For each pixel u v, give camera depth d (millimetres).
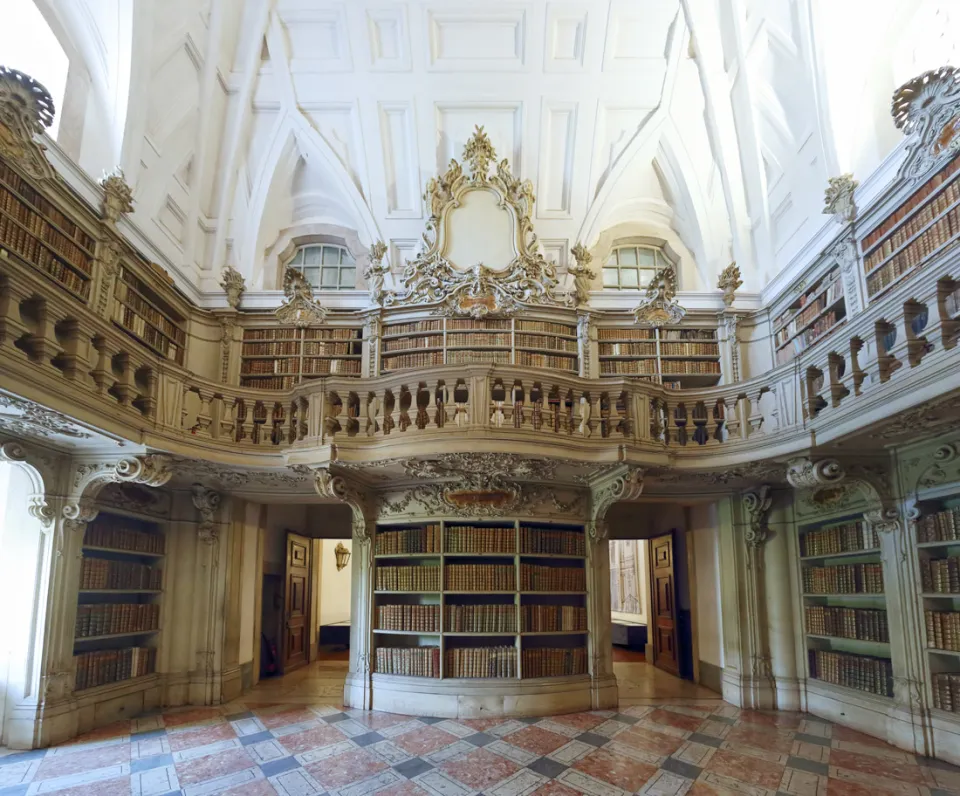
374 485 7621
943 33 6367
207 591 7594
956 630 5293
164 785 4738
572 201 9742
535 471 6715
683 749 5672
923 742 5469
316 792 4605
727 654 7746
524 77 9039
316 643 10961
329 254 10117
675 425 6945
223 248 9094
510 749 5660
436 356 7891
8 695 5707
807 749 5672
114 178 6246
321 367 8031
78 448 5887
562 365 8078
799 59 7352
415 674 7098
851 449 5953
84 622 6316
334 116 9375
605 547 7645
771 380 6379
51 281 5348
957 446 5266
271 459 6551
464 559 7562
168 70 7746
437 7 8531
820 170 7465
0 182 4941
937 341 4316
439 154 9656
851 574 6594
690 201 9625
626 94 9148
